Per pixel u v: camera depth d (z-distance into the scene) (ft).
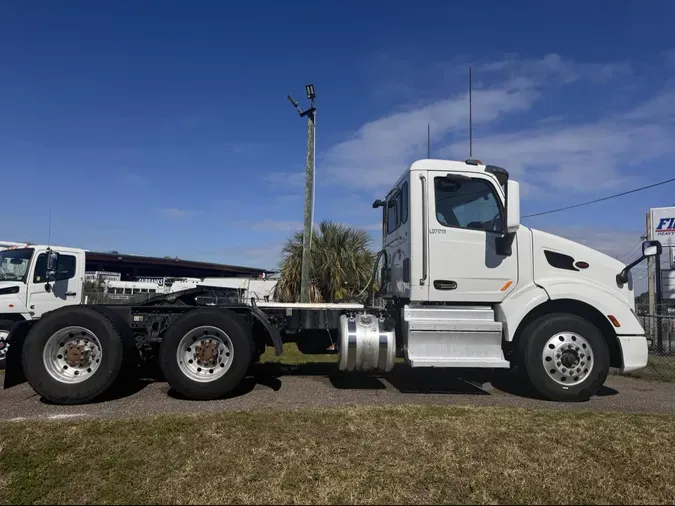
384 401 19.47
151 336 21.17
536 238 22.08
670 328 34.81
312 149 43.91
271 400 19.51
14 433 14.19
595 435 14.48
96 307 20.98
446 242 21.61
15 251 33.58
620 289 22.34
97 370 19.11
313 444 13.53
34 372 18.98
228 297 23.17
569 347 20.65
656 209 46.16
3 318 32.45
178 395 20.38
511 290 21.76
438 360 20.59
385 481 11.61
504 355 22.57
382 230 27.09
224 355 19.95
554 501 10.95
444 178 21.93
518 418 16.05
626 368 21.27
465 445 13.60
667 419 16.51
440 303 21.89
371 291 26.84
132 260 100.73
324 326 22.63
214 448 13.23
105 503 10.73
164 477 11.73
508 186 21.22
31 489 11.26
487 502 10.86
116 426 14.75
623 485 11.66
